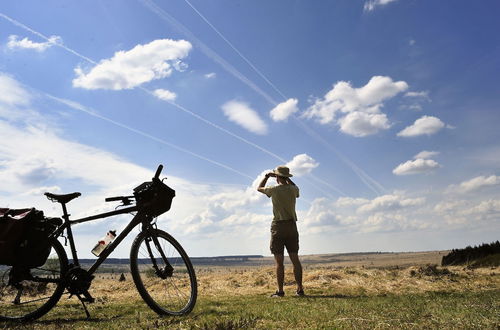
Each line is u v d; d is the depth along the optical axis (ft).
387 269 36.47
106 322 13.64
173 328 12.11
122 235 14.57
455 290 26.68
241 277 34.32
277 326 12.22
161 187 14.89
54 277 14.06
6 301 15.20
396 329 11.65
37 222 13.44
